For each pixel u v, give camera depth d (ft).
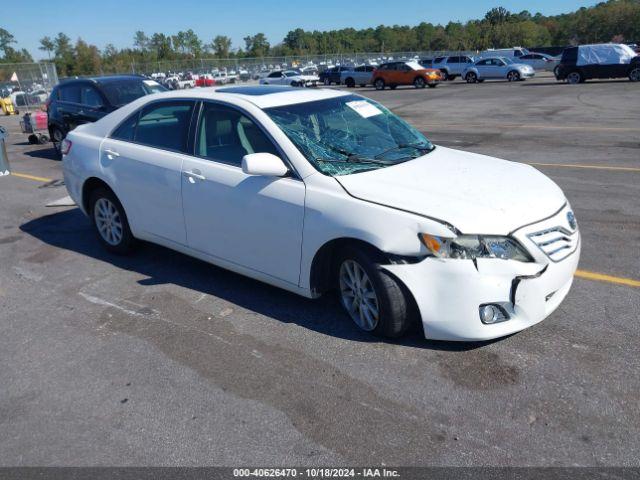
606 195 23.09
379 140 14.28
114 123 17.31
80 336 13.19
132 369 11.71
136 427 9.93
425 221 10.77
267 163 12.34
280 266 13.17
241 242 13.82
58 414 10.39
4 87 100.48
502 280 10.65
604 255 16.62
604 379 10.53
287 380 11.03
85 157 17.67
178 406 10.44
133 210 16.57
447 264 10.66
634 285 14.47
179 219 15.21
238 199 13.46
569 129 42.14
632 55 86.58
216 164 14.12
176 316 13.89
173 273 16.65
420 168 13.02
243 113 13.79
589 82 90.74
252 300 14.53
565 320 12.75
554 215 11.47
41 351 12.60
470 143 38.40
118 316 14.08
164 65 172.55
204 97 14.85
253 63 186.09
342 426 9.67
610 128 41.27
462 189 11.83
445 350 11.71
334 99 15.12
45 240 20.49
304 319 13.37
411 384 10.68
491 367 11.07
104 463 9.11
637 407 9.75
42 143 46.55
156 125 15.99
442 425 9.56
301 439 9.42
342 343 12.21
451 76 128.77
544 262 10.87
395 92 101.14
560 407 9.84
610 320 12.67
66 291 15.78
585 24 326.44
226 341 12.60
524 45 327.67
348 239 11.77
